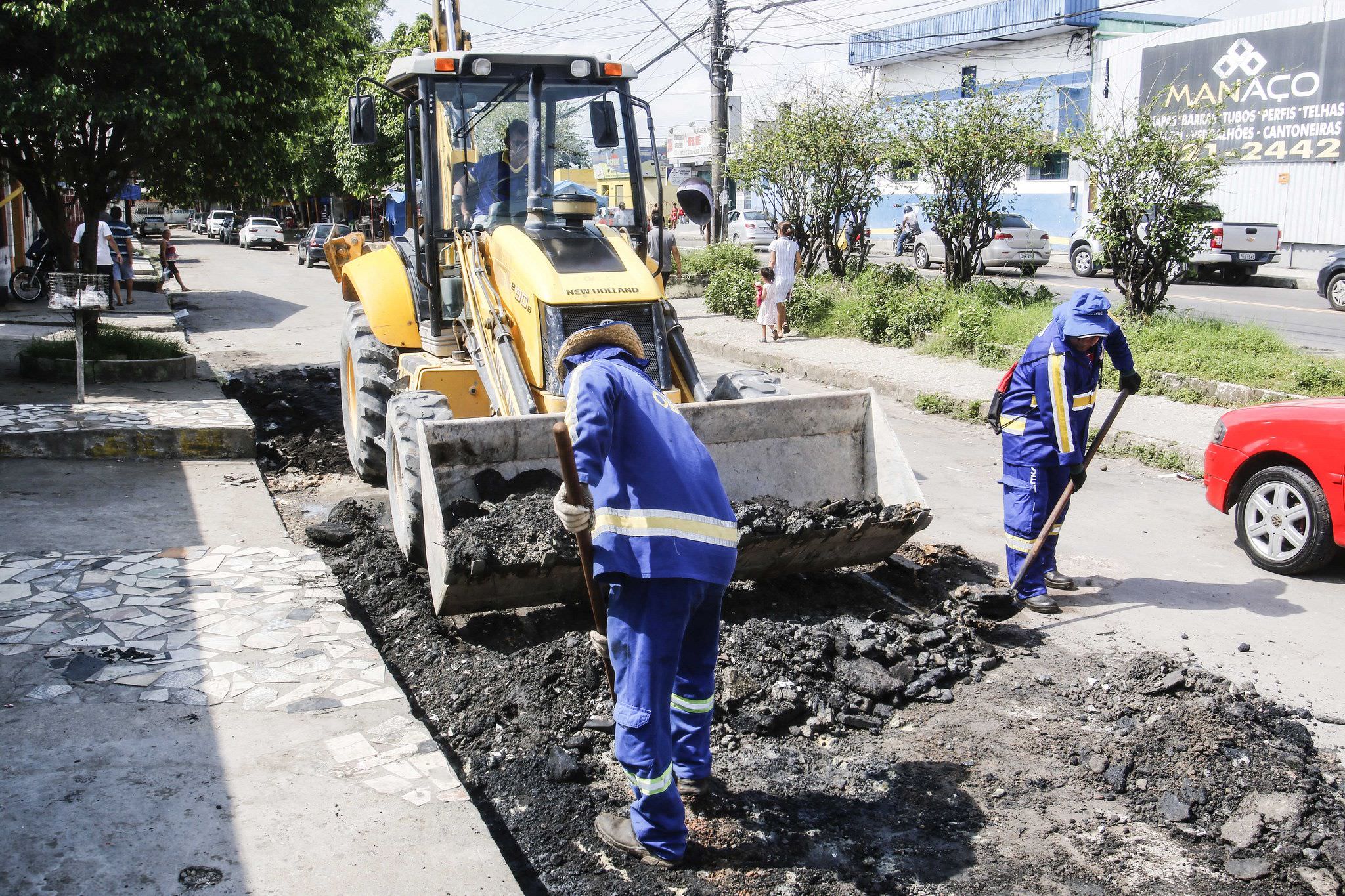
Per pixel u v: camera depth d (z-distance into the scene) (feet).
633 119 23.80
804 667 15.79
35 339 38.96
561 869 11.51
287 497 26.09
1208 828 12.52
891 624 17.49
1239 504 22.36
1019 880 11.52
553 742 13.99
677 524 11.32
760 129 63.52
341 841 10.80
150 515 22.03
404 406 19.77
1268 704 15.33
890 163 57.47
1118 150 43.09
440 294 23.43
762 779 13.48
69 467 25.49
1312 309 58.65
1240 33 86.07
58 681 14.07
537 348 19.01
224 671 14.64
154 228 184.03
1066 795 13.21
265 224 149.89
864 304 51.83
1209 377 35.63
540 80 22.58
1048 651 17.58
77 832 10.70
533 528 16.38
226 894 9.86
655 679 11.39
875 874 11.57
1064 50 106.42
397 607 18.58
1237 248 73.92
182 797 11.46
